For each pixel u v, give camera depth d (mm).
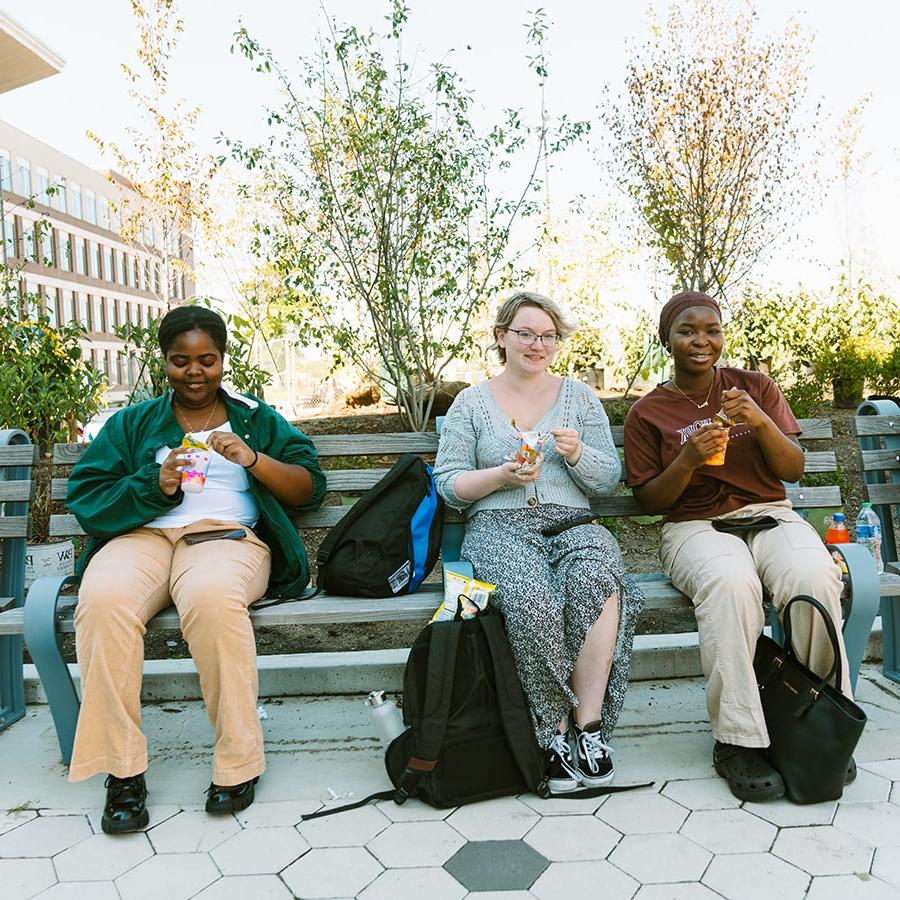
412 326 6555
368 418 9047
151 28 14156
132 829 2342
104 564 2582
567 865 2135
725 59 6977
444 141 6211
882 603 3266
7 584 3133
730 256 7281
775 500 2916
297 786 2605
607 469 2906
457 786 2445
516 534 2826
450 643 2436
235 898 2035
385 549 2799
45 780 2682
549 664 2518
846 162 16078
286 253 6582
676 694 3238
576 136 6270
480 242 6410
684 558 2744
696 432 2709
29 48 9328
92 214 45000
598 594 2607
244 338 5094
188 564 2619
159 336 2822
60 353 5664
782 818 2326
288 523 2873
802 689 2398
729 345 8312
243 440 2918
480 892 2033
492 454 2959
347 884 2082
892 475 3258
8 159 36344
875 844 2180
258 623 2646
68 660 3734
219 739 2467
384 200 6281
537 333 2980
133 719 2420
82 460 2865
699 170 7078
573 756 2604
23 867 2188
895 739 2770
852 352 9570
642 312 8672
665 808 2406
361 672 3326
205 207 15195
